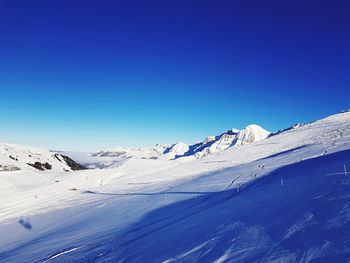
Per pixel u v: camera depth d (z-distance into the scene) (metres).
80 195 42.53
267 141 68.81
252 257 7.28
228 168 43.91
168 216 18.28
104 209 27.61
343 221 7.94
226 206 15.98
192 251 9.03
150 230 15.01
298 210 10.23
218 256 7.98
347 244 6.50
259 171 31.69
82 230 19.84
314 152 37.81
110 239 15.20
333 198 10.48
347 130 56.56
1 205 40.53
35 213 33.00
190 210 18.56
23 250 17.61
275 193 15.49
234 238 9.14
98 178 58.00
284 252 7.05
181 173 49.75
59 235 19.94
